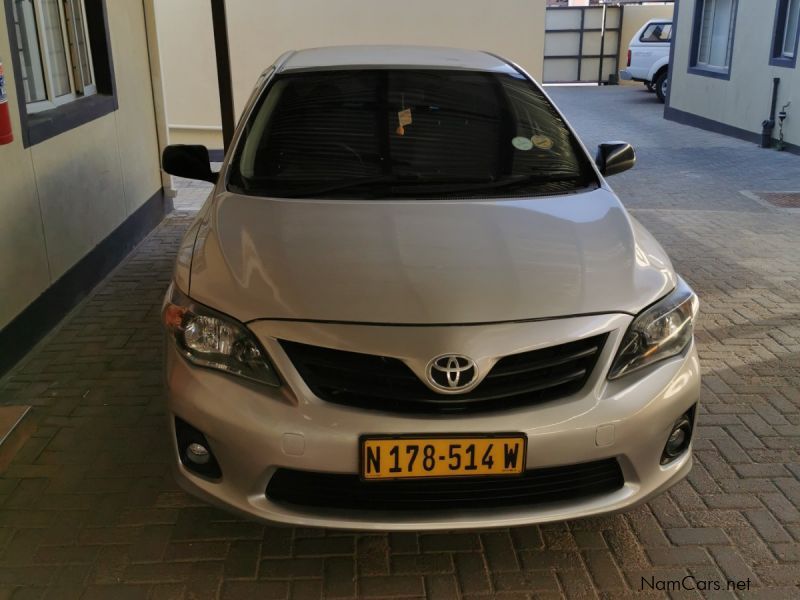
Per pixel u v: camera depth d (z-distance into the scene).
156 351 4.33
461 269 2.49
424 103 3.46
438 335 2.27
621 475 2.42
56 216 4.79
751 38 12.12
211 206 3.03
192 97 10.44
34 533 2.79
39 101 5.05
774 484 3.12
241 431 2.28
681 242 6.64
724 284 5.56
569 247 2.65
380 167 3.14
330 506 2.35
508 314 2.33
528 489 2.37
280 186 3.07
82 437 3.44
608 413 2.33
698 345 4.50
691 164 10.44
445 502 2.34
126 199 6.22
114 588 2.53
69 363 4.18
